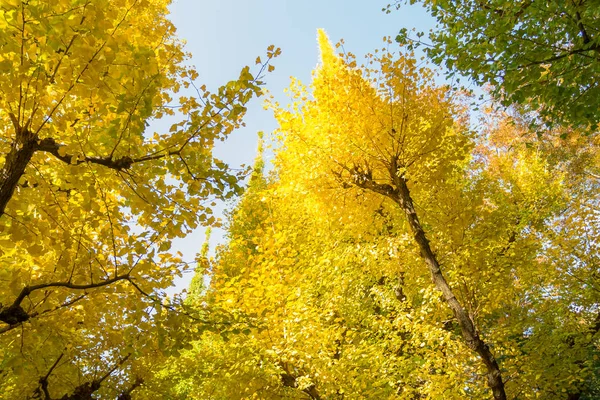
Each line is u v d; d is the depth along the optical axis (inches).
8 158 122.0
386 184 262.1
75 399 223.9
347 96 249.9
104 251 155.7
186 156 137.1
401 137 255.4
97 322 185.2
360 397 239.3
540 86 159.8
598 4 135.3
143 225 152.2
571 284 306.7
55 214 136.5
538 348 281.0
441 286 227.0
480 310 277.4
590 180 500.7
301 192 278.5
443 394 225.3
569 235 316.5
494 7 158.9
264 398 259.0
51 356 215.0
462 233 282.5
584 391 319.6
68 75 112.3
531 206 342.3
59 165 140.2
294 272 280.8
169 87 163.6
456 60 179.8
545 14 147.6
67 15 102.5
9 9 96.8
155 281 150.4
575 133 462.3
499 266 289.3
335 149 256.8
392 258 259.8
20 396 216.5
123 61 117.4
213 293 285.0
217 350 290.4
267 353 238.5
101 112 116.7
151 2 197.6
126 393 268.2
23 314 125.7
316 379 255.8
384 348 276.4
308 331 244.4
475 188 318.0
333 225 287.7
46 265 154.8
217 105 132.0
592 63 144.9
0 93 115.9
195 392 314.8
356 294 320.5
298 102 280.7
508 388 276.4
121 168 130.6
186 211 146.3
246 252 454.3
